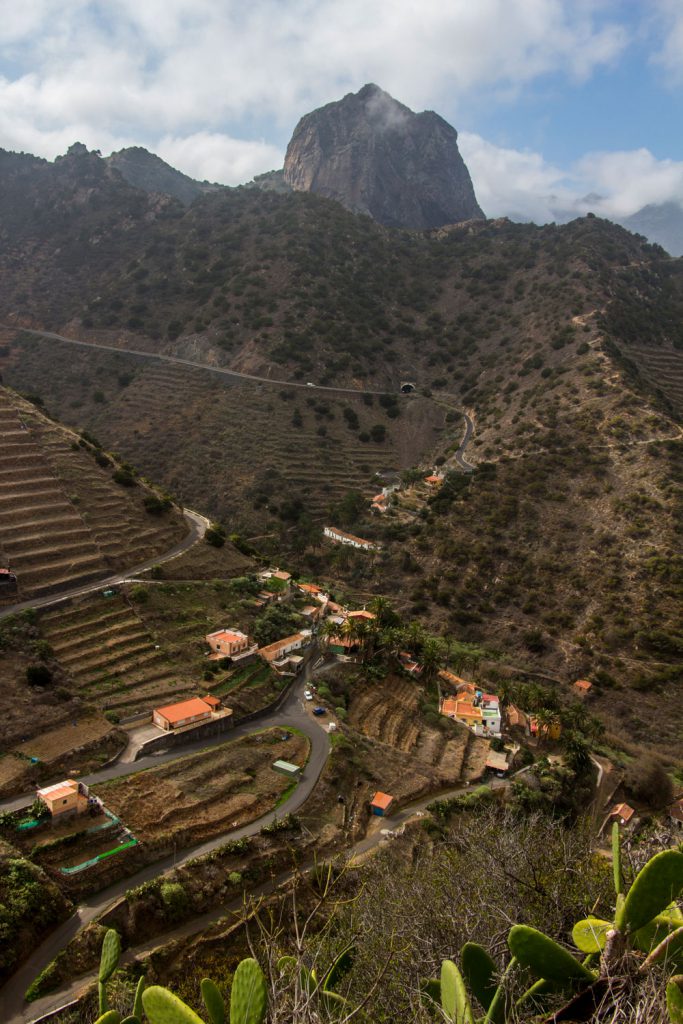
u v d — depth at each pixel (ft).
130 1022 31.89
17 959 113.09
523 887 54.29
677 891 26.43
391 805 173.99
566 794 193.06
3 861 124.67
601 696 268.00
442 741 211.20
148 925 125.49
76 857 133.49
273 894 135.54
